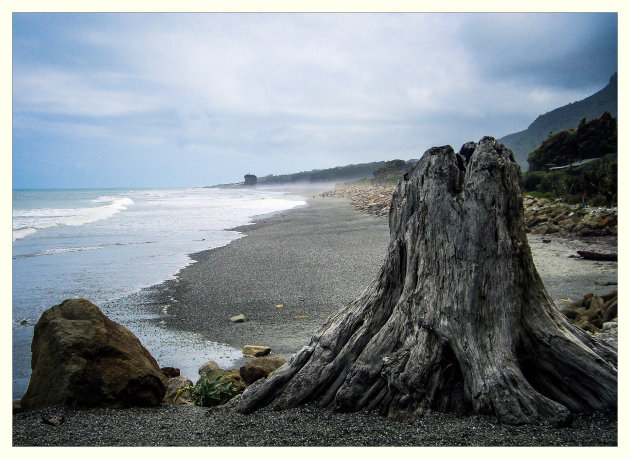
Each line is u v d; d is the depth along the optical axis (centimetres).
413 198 655
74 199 7375
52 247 2489
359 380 585
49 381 677
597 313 1066
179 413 650
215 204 6475
